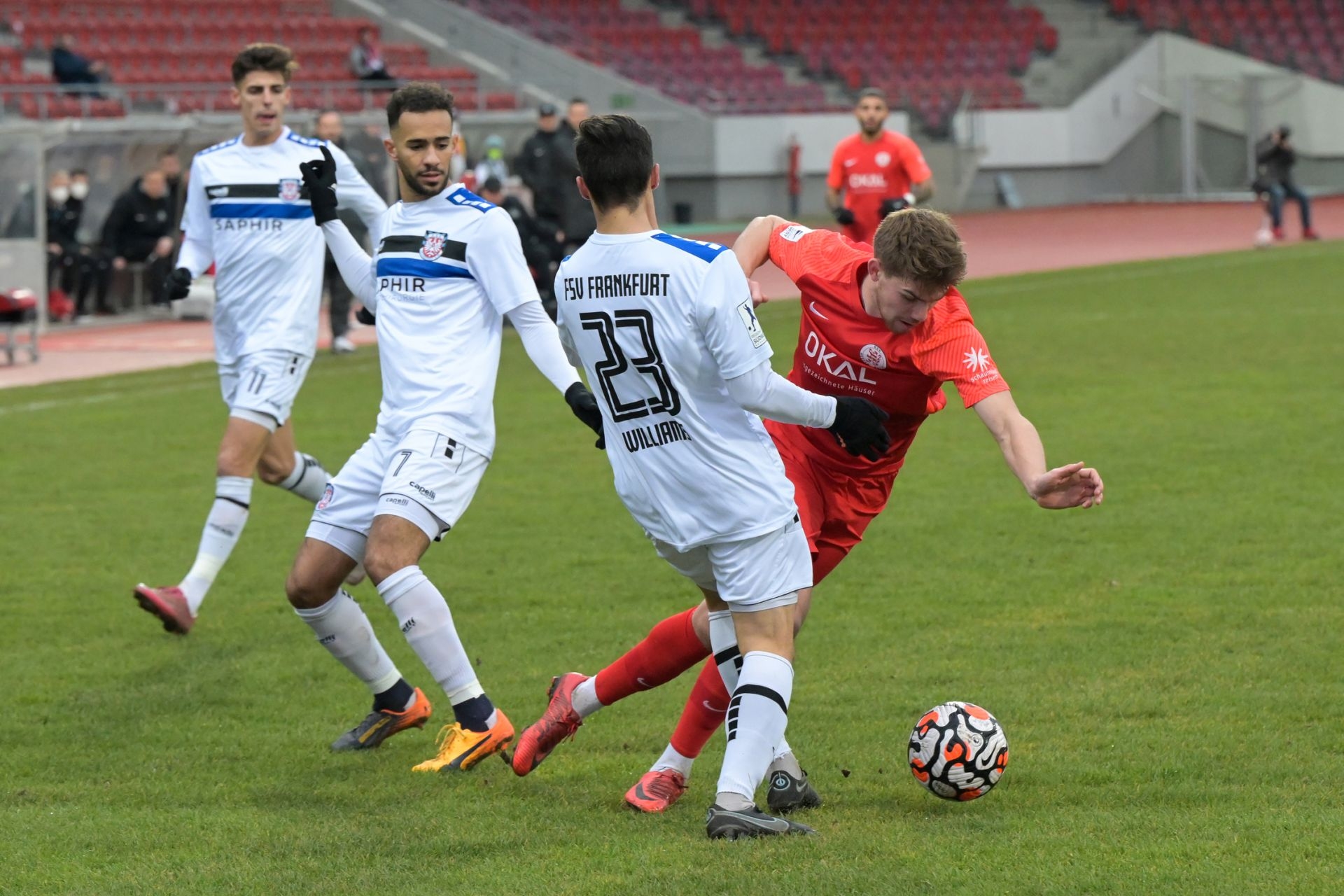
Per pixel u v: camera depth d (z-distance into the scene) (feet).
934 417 139.74
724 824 48.21
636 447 49.78
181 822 52.11
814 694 65.77
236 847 49.39
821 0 456.04
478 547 95.14
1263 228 315.99
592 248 48.93
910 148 166.61
